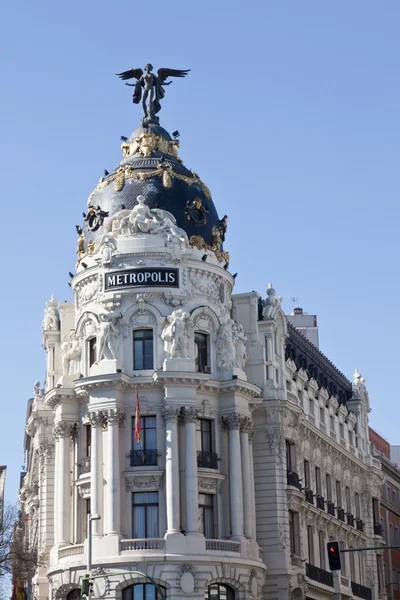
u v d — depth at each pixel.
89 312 84.00
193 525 78.00
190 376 80.00
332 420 104.62
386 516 124.38
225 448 82.94
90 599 73.31
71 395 83.69
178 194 86.31
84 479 81.25
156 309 82.06
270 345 89.06
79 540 81.12
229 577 78.75
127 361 81.62
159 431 80.12
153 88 92.69
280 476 86.62
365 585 108.25
